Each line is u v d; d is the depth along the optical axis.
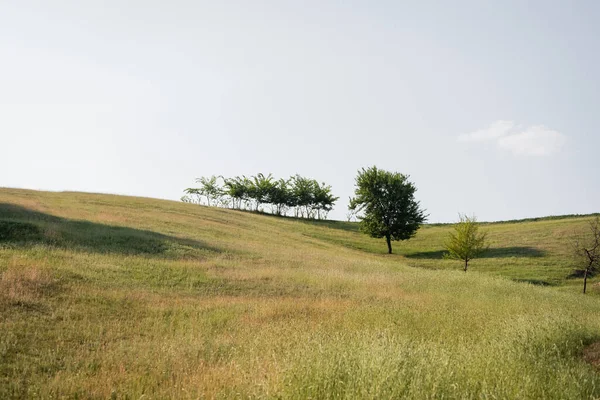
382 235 59.69
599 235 39.59
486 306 17.28
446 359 7.63
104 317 13.71
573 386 6.98
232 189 96.44
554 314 13.05
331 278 24.50
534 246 53.09
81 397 7.76
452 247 42.78
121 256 23.73
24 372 8.73
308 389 6.05
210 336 12.18
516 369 7.84
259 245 38.06
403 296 20.44
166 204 57.25
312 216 100.56
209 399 7.41
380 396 5.98
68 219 32.69
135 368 9.38
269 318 14.83
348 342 9.46
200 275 22.23
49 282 15.95
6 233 24.25
